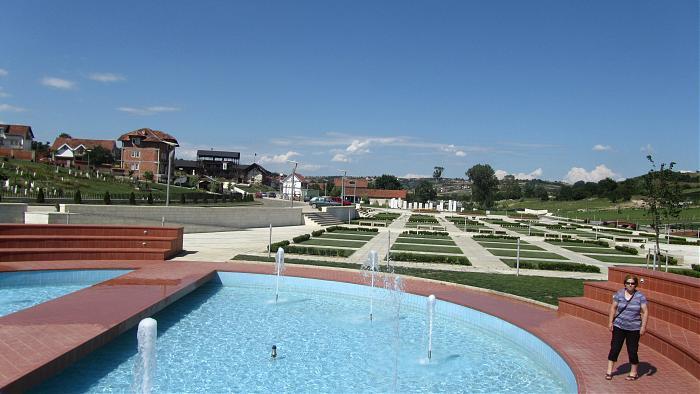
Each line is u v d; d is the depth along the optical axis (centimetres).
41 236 1543
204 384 702
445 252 2253
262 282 1411
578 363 756
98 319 855
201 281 1299
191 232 2720
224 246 2080
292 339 929
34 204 3066
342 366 799
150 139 7881
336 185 11062
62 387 655
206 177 8731
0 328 786
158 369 750
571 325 973
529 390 727
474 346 935
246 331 966
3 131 7675
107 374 704
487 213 6875
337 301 1262
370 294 1310
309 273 1465
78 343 729
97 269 1405
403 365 816
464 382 752
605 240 3147
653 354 801
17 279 1301
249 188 9025
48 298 1160
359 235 2966
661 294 980
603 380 688
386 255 1956
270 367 780
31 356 671
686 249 2670
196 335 927
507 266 1811
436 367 812
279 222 3378
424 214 6219
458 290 1312
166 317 1041
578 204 9094
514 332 972
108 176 5662
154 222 2584
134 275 1302
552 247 2648
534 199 11788
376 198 10262
